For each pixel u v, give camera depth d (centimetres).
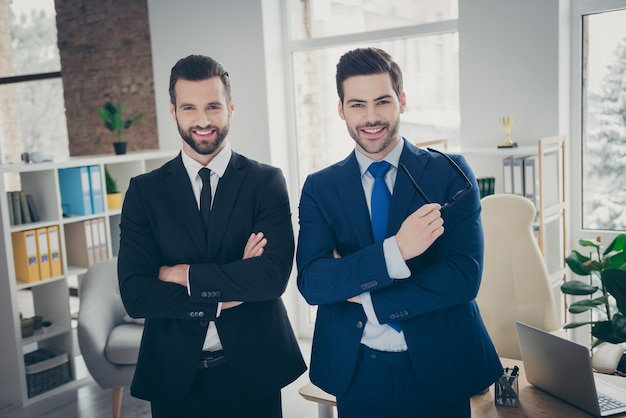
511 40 400
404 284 175
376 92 175
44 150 662
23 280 427
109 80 595
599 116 400
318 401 237
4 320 419
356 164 187
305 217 193
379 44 468
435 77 450
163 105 537
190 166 208
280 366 208
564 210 394
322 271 181
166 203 207
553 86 391
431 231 169
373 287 174
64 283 446
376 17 462
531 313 322
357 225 183
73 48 613
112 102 597
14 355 417
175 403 200
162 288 201
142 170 486
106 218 466
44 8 639
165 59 528
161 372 203
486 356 181
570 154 409
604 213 407
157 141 578
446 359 175
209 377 203
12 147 681
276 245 208
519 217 324
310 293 184
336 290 178
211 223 205
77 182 450
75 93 620
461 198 169
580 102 402
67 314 448
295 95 503
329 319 187
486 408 219
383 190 183
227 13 491
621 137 396
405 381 178
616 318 293
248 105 495
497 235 327
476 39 412
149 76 573
